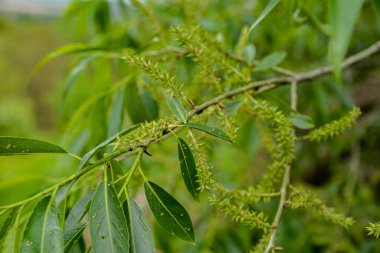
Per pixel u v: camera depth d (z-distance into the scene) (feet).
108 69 2.37
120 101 2.10
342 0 1.20
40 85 18.58
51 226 1.35
